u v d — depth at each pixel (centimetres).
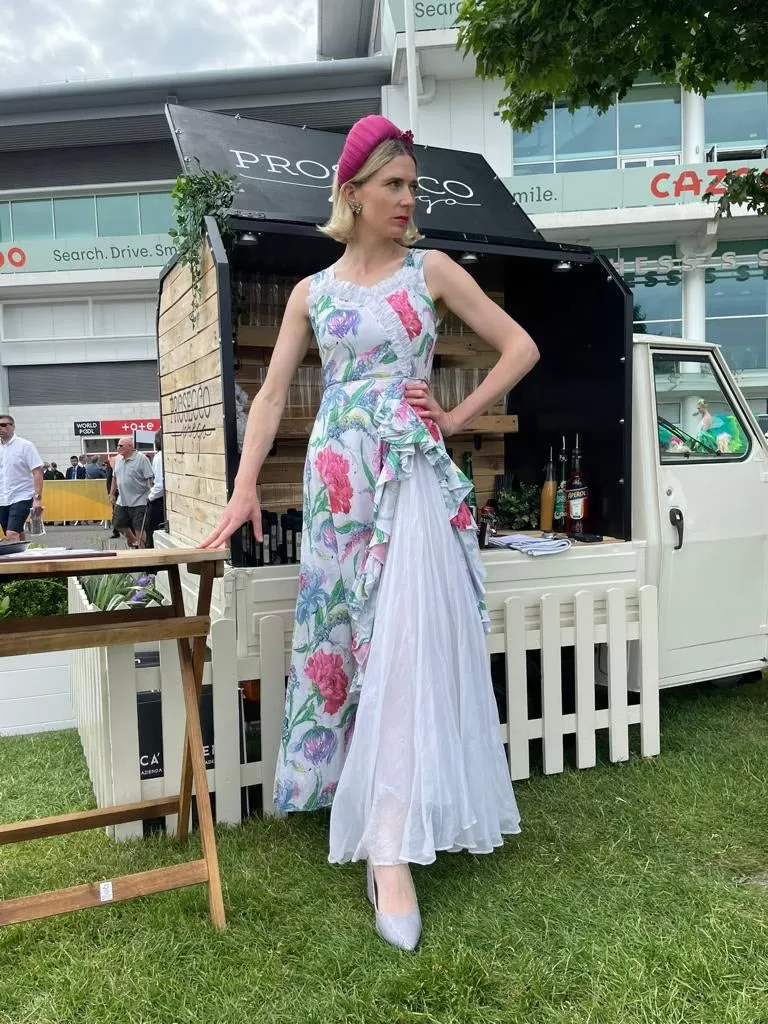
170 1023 141
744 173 382
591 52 299
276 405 193
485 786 178
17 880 194
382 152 171
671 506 298
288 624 234
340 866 199
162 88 1478
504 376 181
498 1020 140
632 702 333
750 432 327
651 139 1355
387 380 179
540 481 354
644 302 1416
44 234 1692
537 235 327
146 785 217
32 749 302
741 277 1373
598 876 191
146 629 165
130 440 838
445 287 182
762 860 199
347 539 182
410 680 169
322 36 1847
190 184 255
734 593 319
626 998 145
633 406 296
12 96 1494
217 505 259
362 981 151
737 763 265
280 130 330
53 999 148
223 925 168
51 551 171
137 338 1822
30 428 1858
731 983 149
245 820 230
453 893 184
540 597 266
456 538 183
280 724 232
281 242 282
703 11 279
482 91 1357
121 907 178
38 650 156
